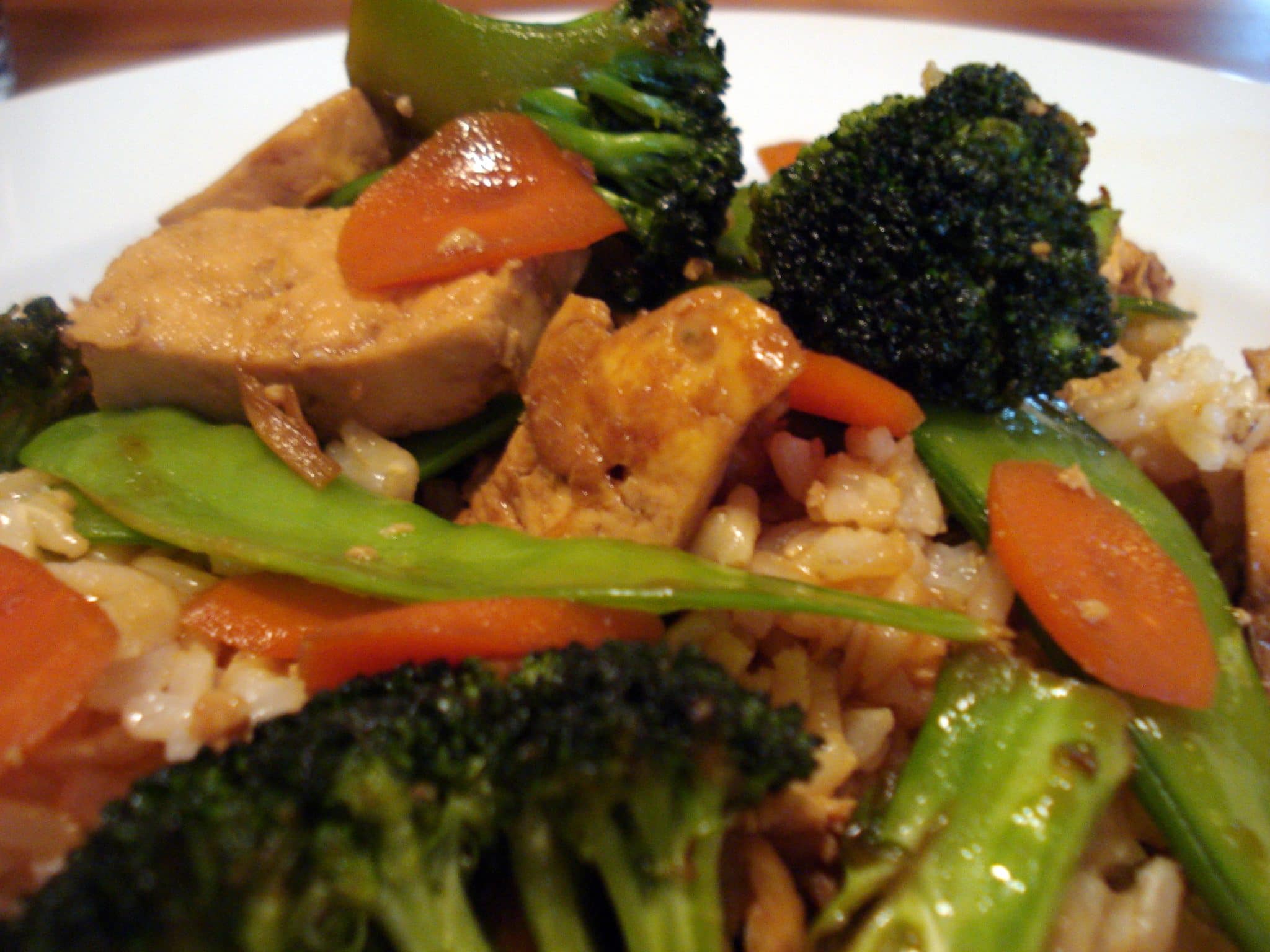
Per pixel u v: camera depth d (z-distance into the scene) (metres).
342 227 0.11
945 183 0.10
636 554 0.09
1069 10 0.22
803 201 0.10
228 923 0.07
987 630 0.09
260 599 0.10
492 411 0.11
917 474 0.11
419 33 0.12
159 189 0.17
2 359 0.12
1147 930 0.09
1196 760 0.09
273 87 0.18
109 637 0.09
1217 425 0.11
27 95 0.17
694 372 0.09
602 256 0.12
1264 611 0.10
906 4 0.22
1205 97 0.18
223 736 0.09
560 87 0.12
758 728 0.08
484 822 0.07
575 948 0.08
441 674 0.08
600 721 0.07
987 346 0.10
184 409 0.11
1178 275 0.16
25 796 0.09
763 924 0.08
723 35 0.20
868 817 0.09
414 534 0.09
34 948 0.06
